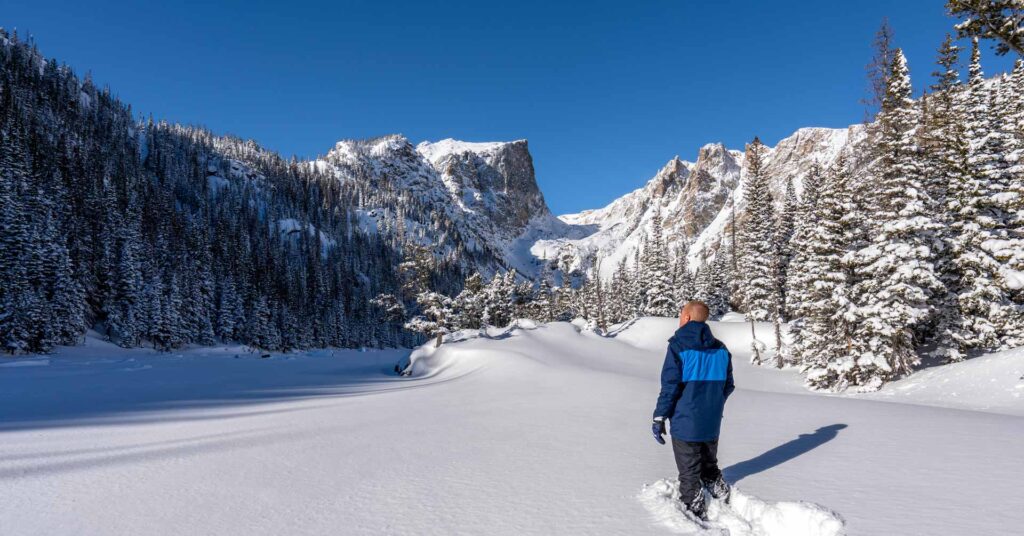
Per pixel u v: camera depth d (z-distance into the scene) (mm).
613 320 83688
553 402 12273
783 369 37844
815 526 3188
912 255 21281
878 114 25391
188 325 82812
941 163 24219
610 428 8125
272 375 36438
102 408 14094
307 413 11469
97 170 121562
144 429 9375
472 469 5438
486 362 33719
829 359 25156
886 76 25578
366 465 5777
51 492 4762
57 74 165625
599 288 89812
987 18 10664
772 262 48062
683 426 3850
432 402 13438
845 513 3459
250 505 4305
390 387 22844
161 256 96500
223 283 96688
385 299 48875
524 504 4129
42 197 75125
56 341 60062
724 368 3963
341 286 148750
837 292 23812
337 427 8945
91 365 49594
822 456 5297
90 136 151500
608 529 3484
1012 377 16609
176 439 7977
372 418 10203
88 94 184375
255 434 8312
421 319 48156
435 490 4629
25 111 128125
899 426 7004
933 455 5113
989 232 22281
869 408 9617
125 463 6062
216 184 188750
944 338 23203
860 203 25141
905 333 21891
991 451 5223
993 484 4012
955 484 4051
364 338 132125
